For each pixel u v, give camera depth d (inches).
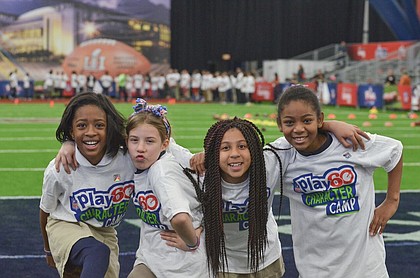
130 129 150.0
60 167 155.5
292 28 1467.8
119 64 1307.8
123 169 157.4
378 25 1481.3
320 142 152.8
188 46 1451.8
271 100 1248.2
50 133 618.8
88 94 156.0
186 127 684.7
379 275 155.3
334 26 1476.4
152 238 151.4
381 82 1134.4
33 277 202.5
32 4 1254.9
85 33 1286.9
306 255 158.9
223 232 147.6
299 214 157.6
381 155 153.8
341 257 155.0
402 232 259.4
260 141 147.2
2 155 469.1
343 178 152.4
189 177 147.8
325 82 1107.3
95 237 159.5
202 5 1449.3
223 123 146.7
